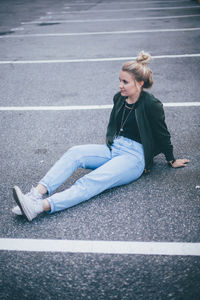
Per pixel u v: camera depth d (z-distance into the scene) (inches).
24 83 230.7
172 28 364.5
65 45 321.7
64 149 148.9
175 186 120.2
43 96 207.3
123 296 81.7
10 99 205.8
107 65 255.6
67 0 693.3
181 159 131.3
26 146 153.3
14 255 95.2
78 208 111.5
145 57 105.3
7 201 118.0
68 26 414.0
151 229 101.3
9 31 400.5
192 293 81.3
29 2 679.7
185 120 167.0
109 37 343.6
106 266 90.1
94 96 202.2
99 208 111.2
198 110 176.1
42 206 103.4
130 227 102.6
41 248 97.0
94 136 158.2
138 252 93.7
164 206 110.7
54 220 106.9
